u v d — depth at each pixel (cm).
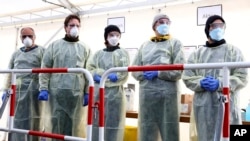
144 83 226
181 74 216
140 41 357
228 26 300
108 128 236
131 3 359
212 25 204
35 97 274
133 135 273
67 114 245
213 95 192
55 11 438
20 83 273
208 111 193
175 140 218
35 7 431
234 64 134
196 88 198
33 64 279
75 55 251
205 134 193
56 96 244
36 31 461
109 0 373
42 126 274
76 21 254
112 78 233
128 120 342
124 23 372
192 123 212
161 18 232
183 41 327
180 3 331
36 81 275
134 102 308
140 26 359
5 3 438
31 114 274
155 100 221
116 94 239
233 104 192
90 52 264
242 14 293
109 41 253
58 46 254
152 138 223
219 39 205
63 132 244
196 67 143
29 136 269
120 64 244
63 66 249
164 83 220
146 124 223
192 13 323
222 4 305
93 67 252
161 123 221
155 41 236
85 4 392
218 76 196
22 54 284
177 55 222
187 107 249
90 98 167
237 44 295
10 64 294
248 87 276
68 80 243
